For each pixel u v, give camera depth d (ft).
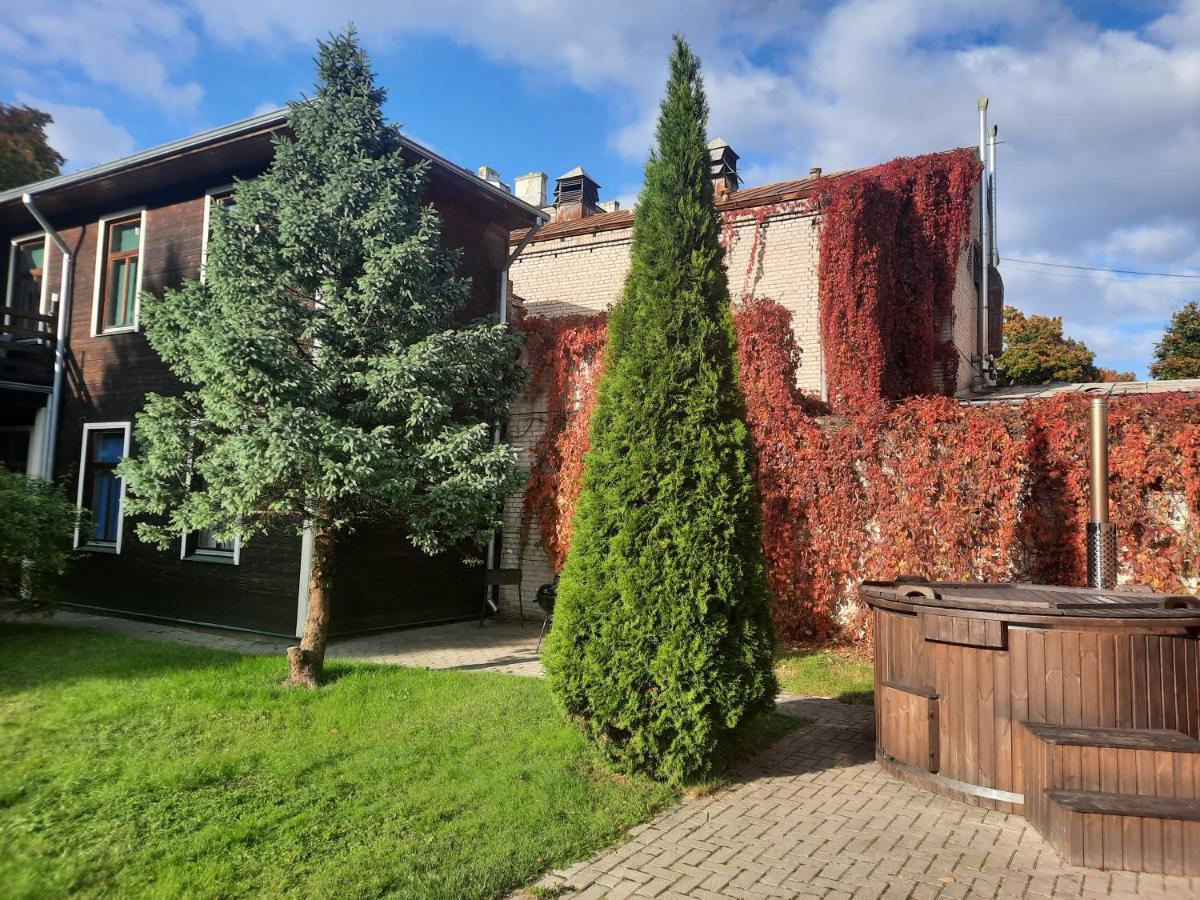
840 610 27.32
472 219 36.81
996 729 13.39
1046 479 23.57
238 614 29.45
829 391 33.96
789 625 28.04
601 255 46.01
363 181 21.70
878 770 15.56
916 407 25.79
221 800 12.85
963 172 37.04
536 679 22.09
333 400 20.84
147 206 35.37
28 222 40.50
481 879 10.30
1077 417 22.97
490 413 24.62
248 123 28.45
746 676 14.47
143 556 32.81
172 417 21.47
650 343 15.16
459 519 22.35
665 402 14.83
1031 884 10.62
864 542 26.86
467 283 23.99
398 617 31.99
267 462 18.54
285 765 14.46
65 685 19.93
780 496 28.17
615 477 14.97
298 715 17.83
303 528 22.59
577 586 14.83
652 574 14.15
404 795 13.24
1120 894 10.37
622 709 13.98
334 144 21.90
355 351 22.29
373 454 19.22
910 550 25.55
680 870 10.90
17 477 29.30
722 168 46.85
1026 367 88.07
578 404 34.96
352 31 22.34
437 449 21.26
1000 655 13.43
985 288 46.44
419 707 18.83
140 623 31.55
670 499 14.40
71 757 14.70
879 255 34.81
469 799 13.12
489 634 31.63
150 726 16.74
